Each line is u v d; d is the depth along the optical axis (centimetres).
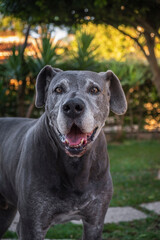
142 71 1020
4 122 313
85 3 440
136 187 569
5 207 301
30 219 231
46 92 251
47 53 587
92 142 223
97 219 245
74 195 230
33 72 625
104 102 231
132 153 880
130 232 385
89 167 229
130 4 457
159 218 423
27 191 230
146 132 1104
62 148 218
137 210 462
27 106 807
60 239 375
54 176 227
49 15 459
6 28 667
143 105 1074
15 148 268
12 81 774
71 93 211
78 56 623
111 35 891
